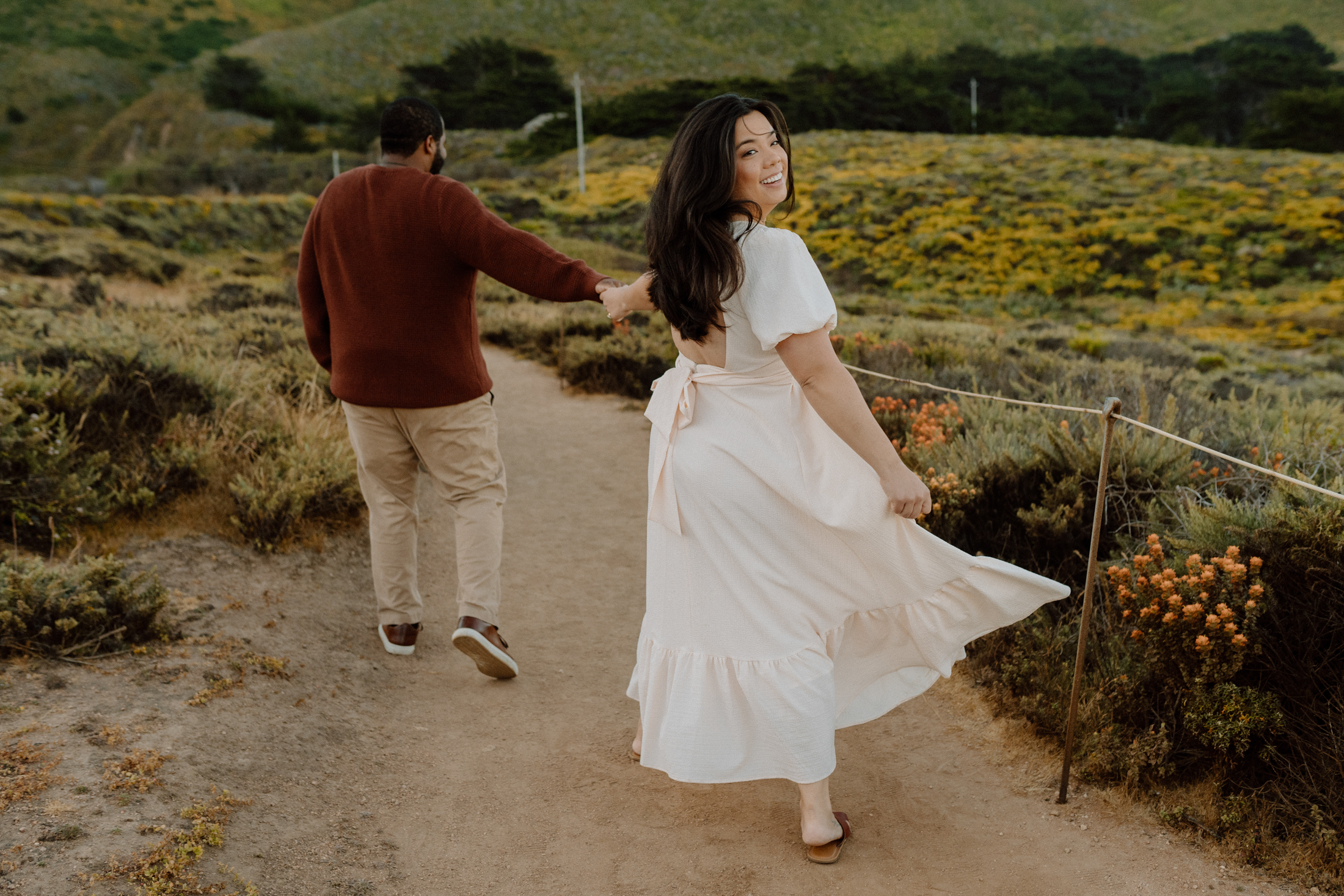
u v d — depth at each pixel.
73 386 4.61
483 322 12.25
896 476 2.00
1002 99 82.06
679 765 2.18
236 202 29.67
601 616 3.95
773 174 2.04
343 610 3.71
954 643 2.29
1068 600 3.29
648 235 2.13
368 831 2.33
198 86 88.56
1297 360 16.97
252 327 8.77
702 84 65.31
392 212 2.90
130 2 112.69
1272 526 2.66
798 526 2.14
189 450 4.38
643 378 8.47
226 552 3.96
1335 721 2.32
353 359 3.04
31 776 2.19
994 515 3.85
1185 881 2.16
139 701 2.65
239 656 3.05
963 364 7.88
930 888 2.17
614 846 2.33
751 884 2.19
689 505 2.16
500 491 3.25
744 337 2.07
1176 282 26.45
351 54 99.06
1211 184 33.78
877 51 109.94
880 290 26.97
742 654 2.14
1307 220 29.16
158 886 1.89
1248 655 2.48
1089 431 3.96
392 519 3.33
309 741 2.69
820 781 2.22
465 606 3.15
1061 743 2.71
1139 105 85.81
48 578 3.06
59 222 24.67
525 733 2.92
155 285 17.95
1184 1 121.56
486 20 108.00
